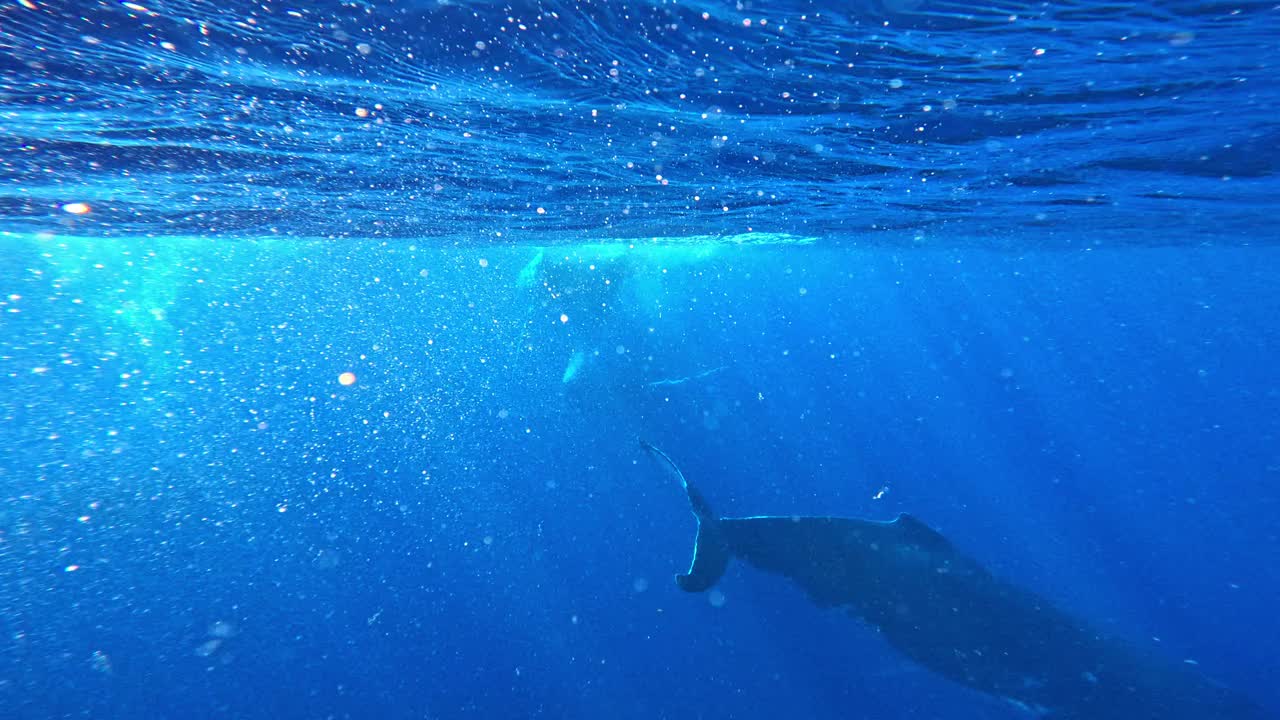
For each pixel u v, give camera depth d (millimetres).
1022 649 6578
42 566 15250
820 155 7742
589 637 13367
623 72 4668
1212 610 14531
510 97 5168
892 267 39875
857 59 4574
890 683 11516
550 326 21094
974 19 3979
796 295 61781
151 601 14594
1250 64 4898
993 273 46062
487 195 10008
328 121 5801
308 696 11914
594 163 7898
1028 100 5750
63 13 3568
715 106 5547
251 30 3805
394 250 19672
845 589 6922
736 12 3773
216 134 6180
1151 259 34219
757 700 11477
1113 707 6188
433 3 3566
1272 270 40938
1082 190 10953
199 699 11797
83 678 12172
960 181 9828
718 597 14117
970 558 7211
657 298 25516
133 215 11211
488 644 13375
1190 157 8367
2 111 5309
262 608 14641
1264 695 11492
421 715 11398
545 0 3602
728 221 14031
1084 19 3998
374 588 15539
